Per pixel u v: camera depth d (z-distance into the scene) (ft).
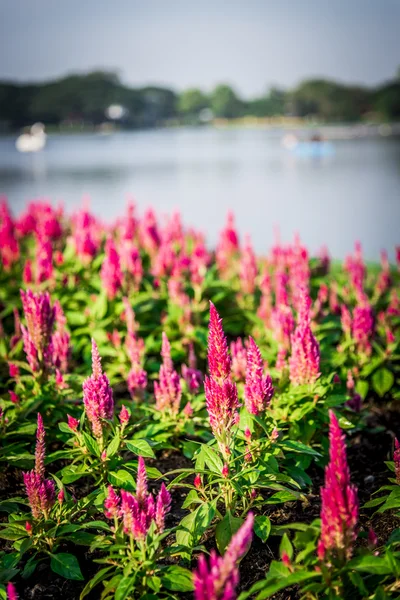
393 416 20.62
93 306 24.50
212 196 105.19
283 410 16.12
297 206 88.48
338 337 22.09
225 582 8.70
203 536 14.06
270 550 13.69
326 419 15.99
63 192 115.85
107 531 13.99
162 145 361.92
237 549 8.59
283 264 29.63
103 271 24.62
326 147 230.07
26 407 16.94
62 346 18.79
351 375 19.15
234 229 30.78
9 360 22.22
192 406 17.40
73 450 14.38
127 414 14.07
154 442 15.26
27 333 17.39
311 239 61.82
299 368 15.72
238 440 14.57
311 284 28.71
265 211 84.79
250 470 12.98
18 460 16.02
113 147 346.33
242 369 18.01
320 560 10.56
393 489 13.57
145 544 11.32
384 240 59.72
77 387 18.60
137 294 26.25
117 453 14.33
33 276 29.27
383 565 10.62
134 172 163.84
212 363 12.50
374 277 32.32
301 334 15.65
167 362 16.47
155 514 11.53
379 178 124.47
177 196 106.83
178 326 24.32
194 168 174.40
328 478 10.43
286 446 14.15
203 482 14.14
